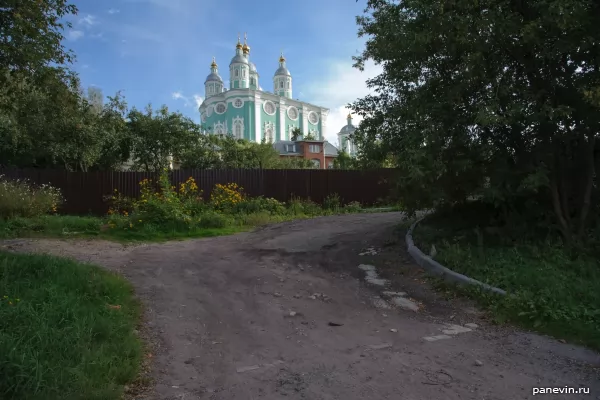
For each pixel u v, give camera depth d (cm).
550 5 623
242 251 980
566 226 761
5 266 588
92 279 612
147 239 1145
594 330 489
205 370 411
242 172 1798
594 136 757
